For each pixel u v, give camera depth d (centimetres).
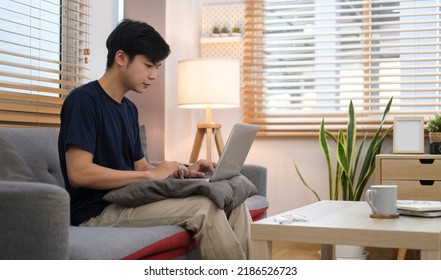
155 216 212
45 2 331
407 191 358
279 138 429
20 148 235
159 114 407
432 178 354
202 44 445
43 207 145
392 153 402
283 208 428
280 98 436
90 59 360
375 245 171
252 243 185
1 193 147
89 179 210
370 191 198
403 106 411
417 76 414
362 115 419
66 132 213
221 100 375
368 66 423
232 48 441
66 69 344
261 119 434
